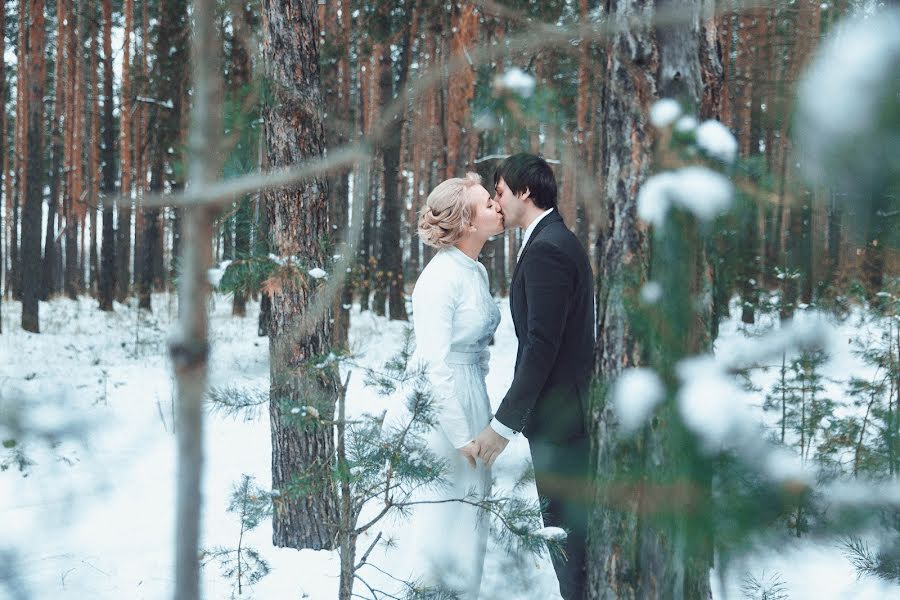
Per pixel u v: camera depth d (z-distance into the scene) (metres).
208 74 0.41
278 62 2.89
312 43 2.97
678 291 0.65
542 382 2.06
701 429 0.56
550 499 1.67
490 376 6.58
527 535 1.55
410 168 15.88
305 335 2.53
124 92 13.32
